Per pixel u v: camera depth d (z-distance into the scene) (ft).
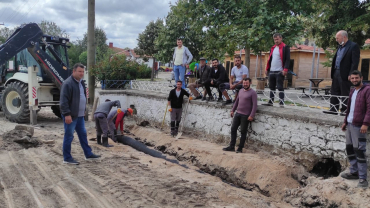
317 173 19.58
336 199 15.53
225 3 28.50
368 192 15.05
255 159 20.70
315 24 31.63
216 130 26.96
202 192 16.40
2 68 37.27
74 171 18.60
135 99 38.34
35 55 31.22
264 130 22.76
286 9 28.09
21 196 14.83
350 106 16.43
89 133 31.14
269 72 24.14
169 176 18.99
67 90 19.07
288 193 17.56
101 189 15.98
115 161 21.34
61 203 14.21
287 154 21.08
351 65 18.58
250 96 22.48
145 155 24.93
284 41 26.27
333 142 18.52
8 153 21.84
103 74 42.88
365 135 15.90
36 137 26.63
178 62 33.60
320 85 48.70
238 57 25.72
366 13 28.30
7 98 34.19
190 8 31.14
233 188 18.37
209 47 31.32
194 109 29.32
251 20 27.04
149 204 14.43
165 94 34.53
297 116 20.29
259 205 15.70
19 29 32.53
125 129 34.32
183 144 26.35
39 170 18.62
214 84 27.12
